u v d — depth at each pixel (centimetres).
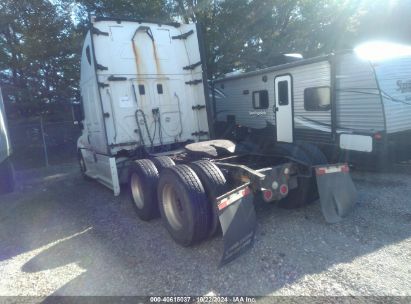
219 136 1095
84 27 1402
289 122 813
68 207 634
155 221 507
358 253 355
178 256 383
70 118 1527
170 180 402
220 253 378
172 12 1287
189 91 693
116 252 411
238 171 426
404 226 414
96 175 746
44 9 1382
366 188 579
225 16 1265
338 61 658
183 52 686
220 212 339
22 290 343
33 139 1363
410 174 654
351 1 1370
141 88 643
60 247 446
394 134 606
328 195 438
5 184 820
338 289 296
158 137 661
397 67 623
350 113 649
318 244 382
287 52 1399
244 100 979
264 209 507
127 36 631
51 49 1395
